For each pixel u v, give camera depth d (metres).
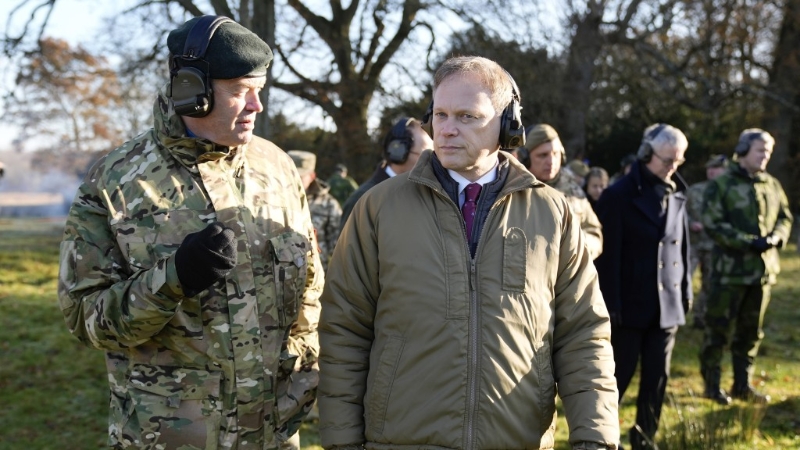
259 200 2.14
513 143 2.18
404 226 2.18
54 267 10.77
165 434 1.97
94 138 24.94
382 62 12.72
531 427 2.14
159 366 2.00
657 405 4.17
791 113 22.14
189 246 1.80
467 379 2.09
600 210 4.18
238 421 2.04
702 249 7.77
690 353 6.80
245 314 2.04
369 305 2.27
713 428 4.29
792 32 21.06
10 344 6.55
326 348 2.26
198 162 2.03
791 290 10.81
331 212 5.38
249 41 1.96
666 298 4.09
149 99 12.92
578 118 15.29
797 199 22.72
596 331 2.25
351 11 12.48
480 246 2.15
